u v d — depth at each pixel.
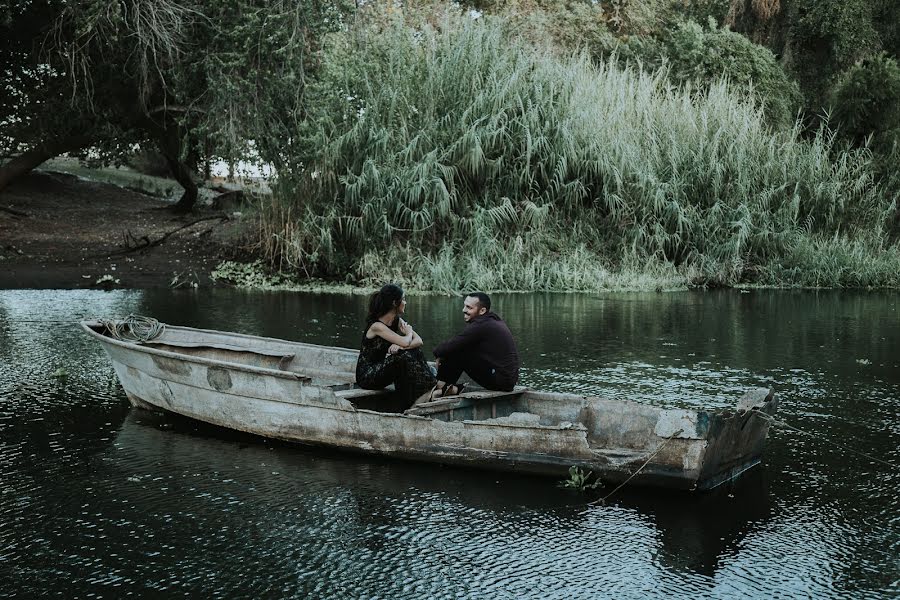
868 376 9.40
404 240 17.86
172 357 7.20
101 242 20.36
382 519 5.27
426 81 17.97
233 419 7.09
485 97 18.00
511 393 6.80
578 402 6.46
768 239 20.08
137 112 19.81
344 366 8.05
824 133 24.02
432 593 4.33
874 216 21.34
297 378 6.61
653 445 6.05
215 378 7.05
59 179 28.80
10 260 18.19
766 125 22.64
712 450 5.57
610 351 10.77
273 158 17.59
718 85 23.20
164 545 4.88
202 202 28.62
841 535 5.04
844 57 28.61
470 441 6.09
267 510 5.40
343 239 17.83
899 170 22.22
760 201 20.08
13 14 17.09
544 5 26.97
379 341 7.13
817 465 6.34
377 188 17.03
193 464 6.32
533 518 5.30
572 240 18.47
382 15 19.31
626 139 19.36
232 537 4.99
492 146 17.73
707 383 8.92
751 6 29.70
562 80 18.89
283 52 16.78
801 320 13.88
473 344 6.88
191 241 20.34
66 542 4.91
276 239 18.03
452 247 17.61
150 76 18.27
